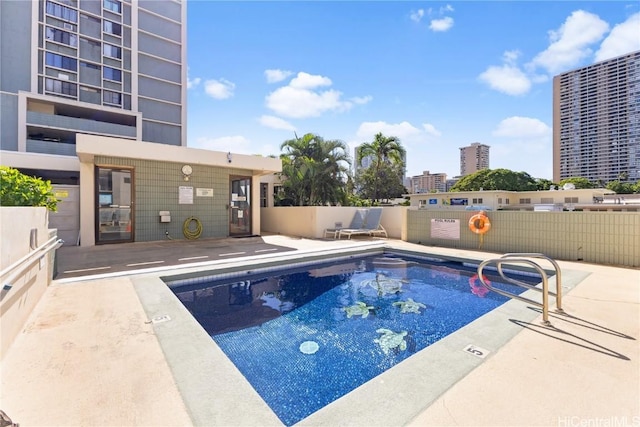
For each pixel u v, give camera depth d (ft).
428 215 27.17
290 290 15.70
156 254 21.58
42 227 10.92
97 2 97.76
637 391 5.68
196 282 16.01
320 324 11.46
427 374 6.22
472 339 7.85
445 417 4.95
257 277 17.89
